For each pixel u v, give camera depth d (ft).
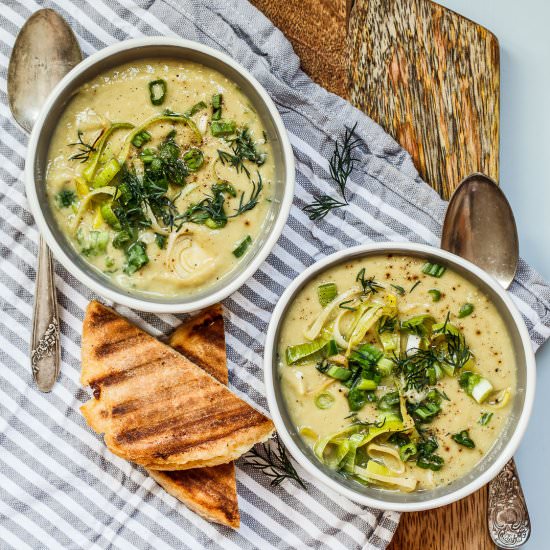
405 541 2.69
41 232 2.47
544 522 2.81
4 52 2.65
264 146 2.56
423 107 2.71
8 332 2.67
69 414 2.67
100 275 2.52
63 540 2.67
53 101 2.46
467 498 2.69
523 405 2.48
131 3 2.66
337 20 2.69
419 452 2.50
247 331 2.69
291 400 2.51
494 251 2.66
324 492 2.69
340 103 2.68
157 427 2.59
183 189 2.54
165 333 2.69
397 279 2.53
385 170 2.68
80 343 2.67
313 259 2.69
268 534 2.69
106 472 2.68
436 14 2.70
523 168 2.84
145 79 2.53
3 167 2.66
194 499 2.63
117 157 2.52
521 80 2.85
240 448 2.60
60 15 2.63
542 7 2.84
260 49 2.67
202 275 2.53
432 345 2.52
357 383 2.51
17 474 2.67
